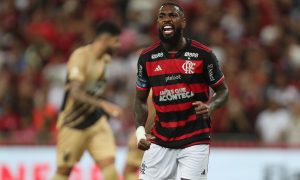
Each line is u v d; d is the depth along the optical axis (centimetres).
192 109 2031
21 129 4125
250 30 5022
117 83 4362
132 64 4188
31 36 4962
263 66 4544
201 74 2025
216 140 3875
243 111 4056
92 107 2741
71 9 5072
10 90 4303
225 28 4950
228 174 3600
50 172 3541
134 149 2806
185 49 2028
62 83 4347
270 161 3597
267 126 3984
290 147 3609
